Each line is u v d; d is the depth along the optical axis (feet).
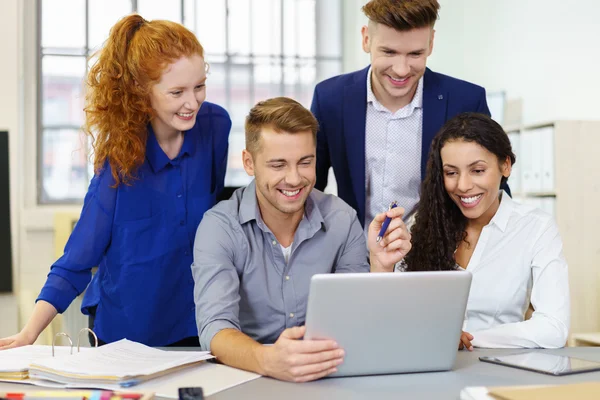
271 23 20.62
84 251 6.21
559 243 6.38
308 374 4.53
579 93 13.00
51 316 6.02
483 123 6.26
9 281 15.74
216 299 5.41
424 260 6.71
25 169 17.97
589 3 12.66
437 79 7.32
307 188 5.48
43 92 18.37
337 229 6.05
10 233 15.75
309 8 20.83
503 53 15.58
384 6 6.43
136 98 6.10
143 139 6.25
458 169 6.27
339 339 4.57
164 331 6.57
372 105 7.35
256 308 5.90
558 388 3.93
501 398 3.78
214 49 20.26
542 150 12.09
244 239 5.80
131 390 4.33
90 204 6.27
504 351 5.61
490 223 6.57
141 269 6.40
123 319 6.51
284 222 5.88
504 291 6.47
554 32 13.71
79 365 4.63
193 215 6.55
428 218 6.70
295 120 5.29
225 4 20.24
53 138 18.39
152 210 6.38
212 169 6.76
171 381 4.57
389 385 4.48
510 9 15.25
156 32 5.92
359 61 20.53
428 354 4.78
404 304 4.60
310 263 5.96
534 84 14.43
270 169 5.37
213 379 4.61
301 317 5.96
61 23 18.48
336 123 7.42
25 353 5.22
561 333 5.87
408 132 7.36
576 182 11.76
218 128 6.77
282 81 20.72
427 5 6.37
